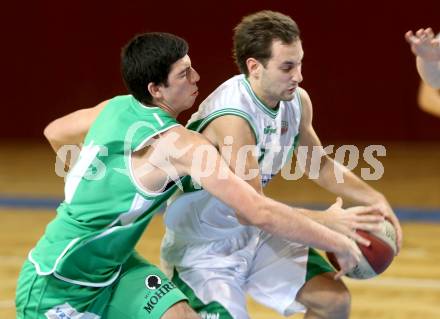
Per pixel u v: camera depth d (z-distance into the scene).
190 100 6.23
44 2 25.78
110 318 6.25
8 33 26.14
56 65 26.03
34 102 26.36
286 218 5.89
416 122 24.47
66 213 6.21
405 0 23.83
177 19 24.83
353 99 24.62
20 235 13.98
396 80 24.36
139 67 6.06
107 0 25.36
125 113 6.17
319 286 6.70
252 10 24.44
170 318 6.03
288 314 6.94
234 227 6.86
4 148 25.58
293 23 6.25
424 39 6.02
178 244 6.98
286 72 6.20
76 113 6.85
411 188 18.30
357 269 6.50
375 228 6.44
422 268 11.70
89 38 25.66
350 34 24.31
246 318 6.66
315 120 24.92
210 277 6.76
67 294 6.11
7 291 10.58
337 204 6.62
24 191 18.52
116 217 6.03
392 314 9.66
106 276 6.21
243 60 6.39
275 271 6.94
